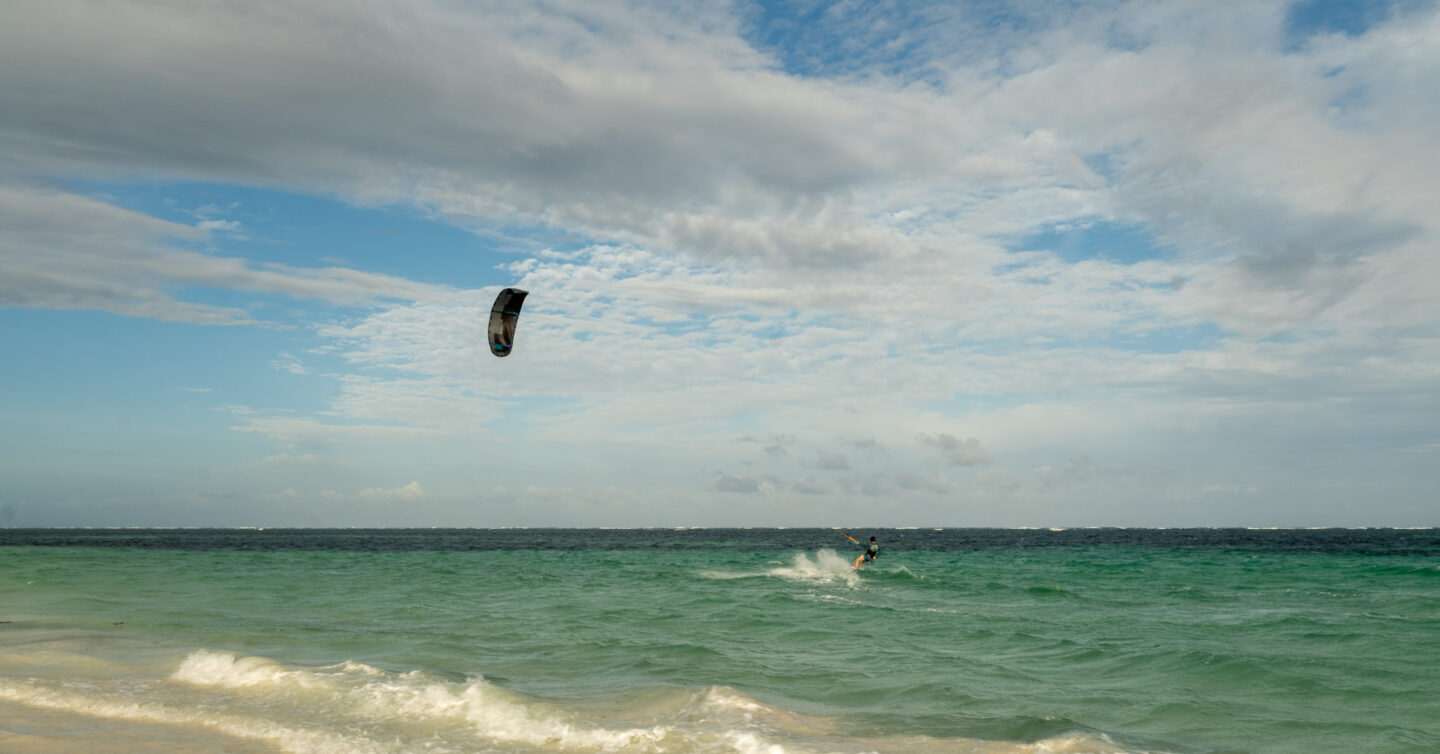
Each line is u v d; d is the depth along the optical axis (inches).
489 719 378.9
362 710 396.8
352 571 1488.7
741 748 335.3
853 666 533.0
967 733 362.9
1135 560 1915.6
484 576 1369.3
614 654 575.8
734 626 725.3
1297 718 397.7
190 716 388.5
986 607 874.1
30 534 5418.3
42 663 519.2
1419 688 454.3
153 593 1005.2
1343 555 2103.8
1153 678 492.4
